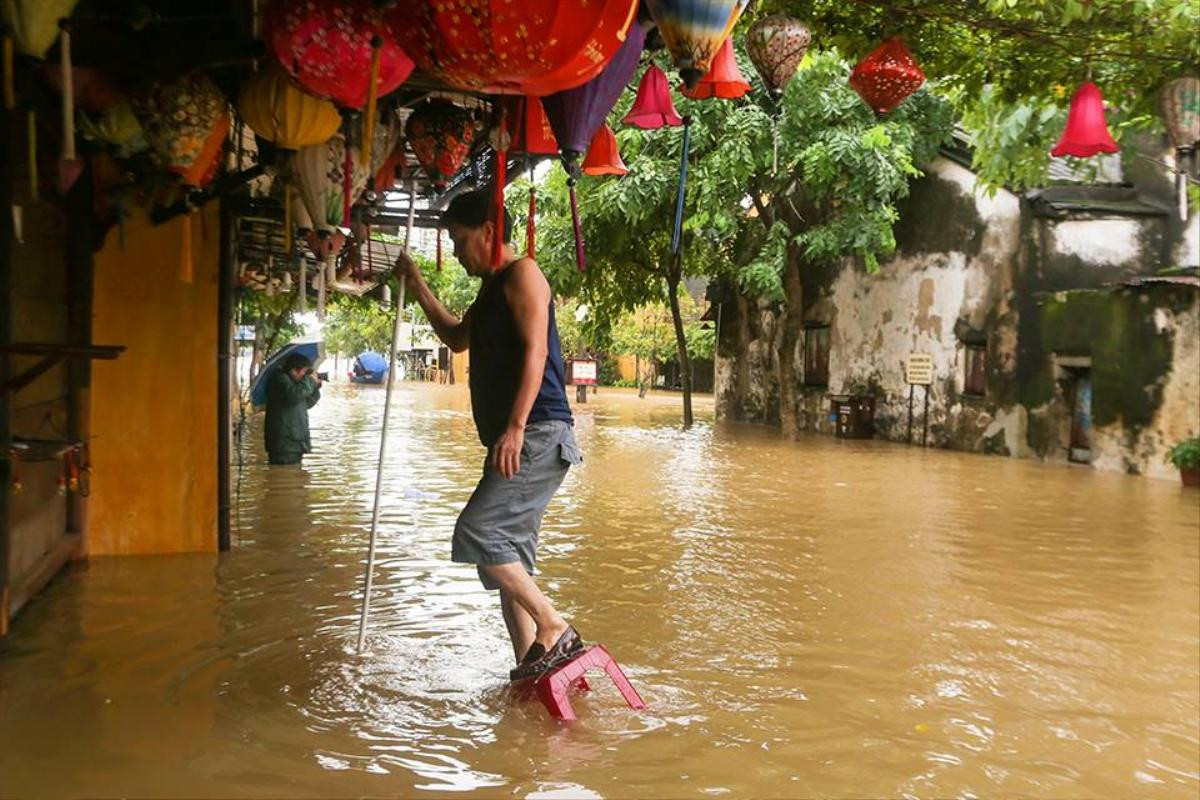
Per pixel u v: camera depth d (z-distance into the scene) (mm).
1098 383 14477
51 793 3139
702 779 3438
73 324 6035
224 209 6785
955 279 17281
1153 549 8070
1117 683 4703
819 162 15445
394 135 5266
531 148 5219
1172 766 3754
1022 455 15906
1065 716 4246
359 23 3588
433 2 2918
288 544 7266
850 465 14125
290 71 3715
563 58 3018
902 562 7328
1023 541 8328
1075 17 5930
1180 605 6207
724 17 3303
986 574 6988
